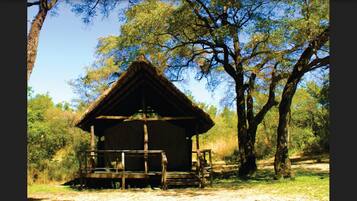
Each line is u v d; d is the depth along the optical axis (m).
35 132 26.02
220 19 21.95
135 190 16.70
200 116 18.55
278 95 29.55
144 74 18.33
